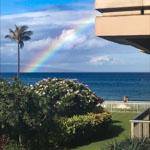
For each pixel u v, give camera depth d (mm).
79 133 17078
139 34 9414
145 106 27516
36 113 15516
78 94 18984
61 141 16484
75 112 18828
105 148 11625
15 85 15406
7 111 14961
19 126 15414
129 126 21031
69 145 16812
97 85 121250
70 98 18328
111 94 91062
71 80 19500
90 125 17594
